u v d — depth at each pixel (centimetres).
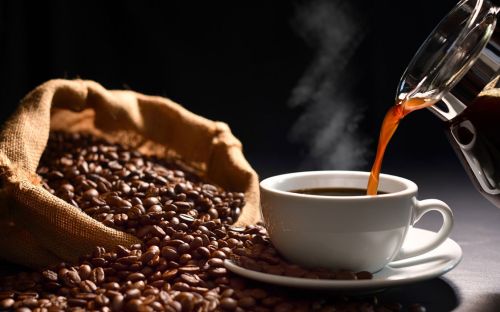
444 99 73
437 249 76
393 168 114
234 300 68
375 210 70
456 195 101
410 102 73
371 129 128
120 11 129
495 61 72
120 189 85
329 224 70
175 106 101
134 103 100
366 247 71
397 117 75
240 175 94
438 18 124
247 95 131
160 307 68
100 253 75
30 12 126
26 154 84
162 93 131
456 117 73
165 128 102
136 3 128
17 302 71
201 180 97
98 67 129
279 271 70
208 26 130
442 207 74
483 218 92
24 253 79
